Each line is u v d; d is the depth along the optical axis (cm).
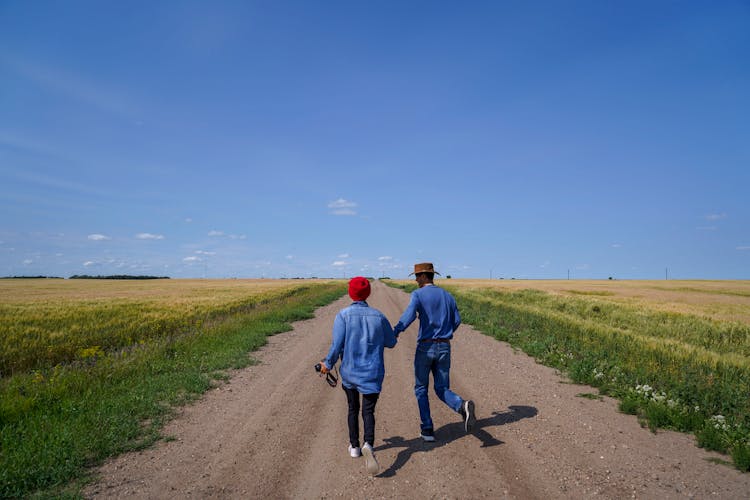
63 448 409
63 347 1005
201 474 380
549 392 645
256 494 345
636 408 547
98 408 540
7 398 559
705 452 426
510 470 384
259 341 1073
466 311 1816
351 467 394
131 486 358
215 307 1839
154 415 536
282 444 450
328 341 1135
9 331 1112
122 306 1866
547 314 1596
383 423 516
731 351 1129
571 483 359
